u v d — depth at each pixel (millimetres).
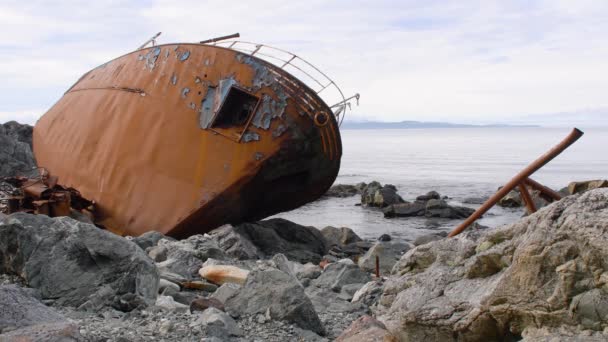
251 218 17891
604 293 3719
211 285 8562
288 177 16875
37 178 21547
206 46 17297
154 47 18859
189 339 5418
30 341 4273
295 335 5914
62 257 7273
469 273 4812
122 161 18297
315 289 8695
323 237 18656
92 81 21719
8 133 36125
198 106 16922
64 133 21750
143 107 18141
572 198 4117
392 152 155500
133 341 5312
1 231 7457
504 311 4242
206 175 16547
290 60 16672
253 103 16359
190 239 11703
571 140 5863
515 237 4586
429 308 4809
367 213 36344
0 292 5086
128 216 17844
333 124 16203
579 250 3857
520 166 91875
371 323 5121
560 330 3891
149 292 7125
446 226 30641
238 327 5977
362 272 9617
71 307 6785
